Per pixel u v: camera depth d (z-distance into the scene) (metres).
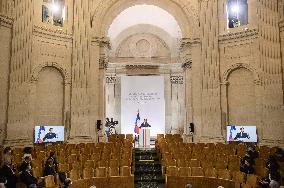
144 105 26.58
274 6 14.73
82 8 17.56
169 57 27.11
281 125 14.04
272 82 14.59
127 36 27.42
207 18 17.38
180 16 18.45
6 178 7.67
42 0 16.23
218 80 16.70
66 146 13.68
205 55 17.22
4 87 13.82
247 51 15.93
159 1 18.75
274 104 14.42
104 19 18.34
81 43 17.33
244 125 15.85
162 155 13.32
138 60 27.25
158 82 26.73
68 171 10.10
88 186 9.73
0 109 13.56
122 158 11.66
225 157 11.44
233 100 16.39
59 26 16.78
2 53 13.80
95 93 17.58
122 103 26.59
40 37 15.87
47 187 8.02
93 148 13.22
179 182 10.20
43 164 10.27
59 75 16.64
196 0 18.08
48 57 16.09
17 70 14.37
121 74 26.83
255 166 9.88
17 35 14.48
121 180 10.17
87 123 17.09
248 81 15.94
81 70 17.19
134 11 24.86
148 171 12.71
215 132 16.50
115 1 18.44
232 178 9.41
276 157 9.53
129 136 18.81
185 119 18.47
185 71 18.78
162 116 26.47
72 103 16.77
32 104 15.23
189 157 12.02
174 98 26.53
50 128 15.24
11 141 13.76
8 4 14.15
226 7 17.06
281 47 14.39
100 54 18.23
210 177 9.81
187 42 18.03
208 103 16.88
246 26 16.14
